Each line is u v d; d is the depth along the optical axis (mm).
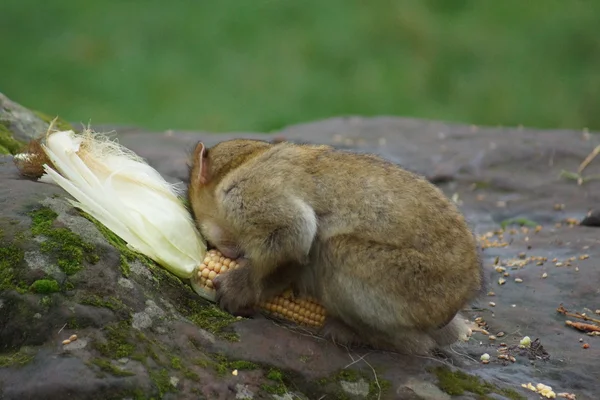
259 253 9781
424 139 19078
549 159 17750
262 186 9867
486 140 18875
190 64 26219
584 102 26469
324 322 10008
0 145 11984
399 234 9680
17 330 8375
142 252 9734
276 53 26922
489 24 29438
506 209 16031
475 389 9438
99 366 8117
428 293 9672
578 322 11469
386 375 9344
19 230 8898
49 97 24375
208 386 8500
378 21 28469
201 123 23984
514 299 12062
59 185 9750
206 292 10008
